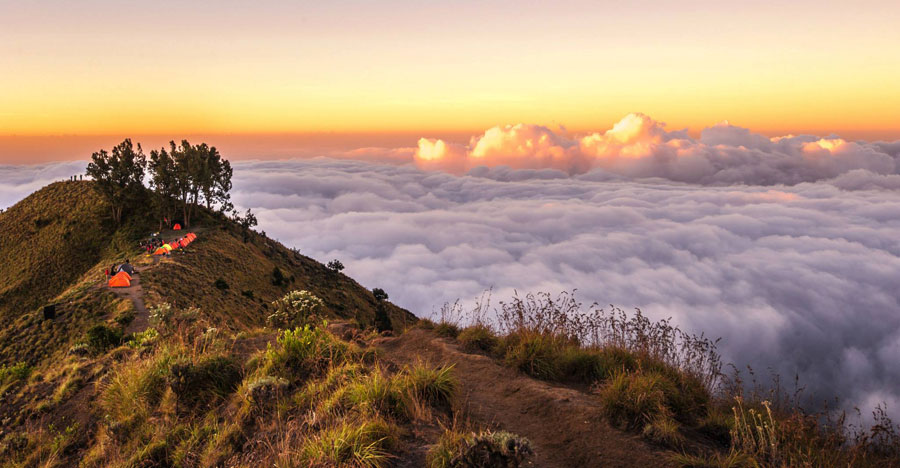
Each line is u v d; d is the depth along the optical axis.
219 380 8.38
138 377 8.97
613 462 5.36
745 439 5.36
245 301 63.91
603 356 8.45
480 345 10.16
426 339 10.91
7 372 18.55
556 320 10.05
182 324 12.62
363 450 5.10
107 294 45.44
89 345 19.30
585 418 6.34
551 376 8.16
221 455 6.11
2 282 72.38
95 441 8.66
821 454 5.27
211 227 94.25
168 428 7.45
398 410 6.14
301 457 5.23
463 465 4.75
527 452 4.75
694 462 5.09
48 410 11.28
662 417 5.95
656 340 8.33
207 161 98.38
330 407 6.21
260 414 6.82
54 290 70.38
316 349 8.39
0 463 9.14
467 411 6.79
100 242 81.88
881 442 5.48
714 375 7.23
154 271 57.69
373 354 8.80
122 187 91.62
